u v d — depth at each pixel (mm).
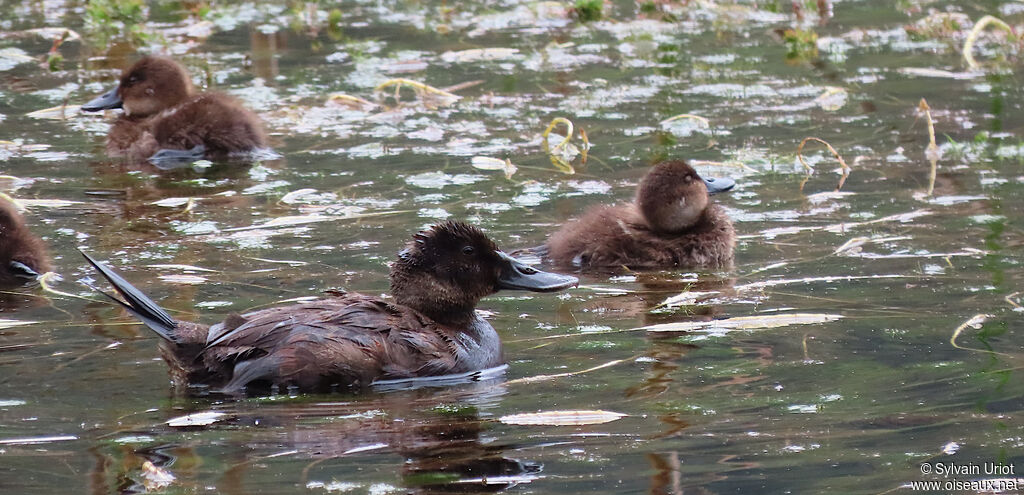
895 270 12828
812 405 9203
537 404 9273
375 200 15594
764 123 19703
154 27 26719
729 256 13688
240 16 27906
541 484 7824
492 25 27203
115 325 11078
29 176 16594
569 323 11453
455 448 8398
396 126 19531
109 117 20016
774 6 28375
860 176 16844
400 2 29516
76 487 7688
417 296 10734
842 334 10867
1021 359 10094
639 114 20266
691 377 9859
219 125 17688
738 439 8562
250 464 8094
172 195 15805
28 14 27766
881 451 8359
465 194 15938
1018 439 8516
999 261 13016
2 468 7969
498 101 21047
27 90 21422
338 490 7660
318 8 28875
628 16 28344
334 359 9516
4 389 9445
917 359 10180
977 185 16219
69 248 13586
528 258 13672
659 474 7980
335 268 12891
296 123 19703
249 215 14898
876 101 20984
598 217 14250
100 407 9125
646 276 13195
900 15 27812
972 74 22703
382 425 8820
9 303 11789
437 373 9930
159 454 8234
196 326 9766
